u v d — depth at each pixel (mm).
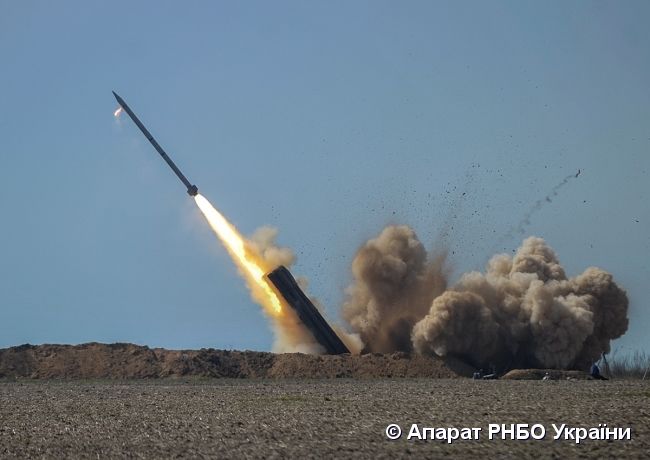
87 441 183250
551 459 160500
